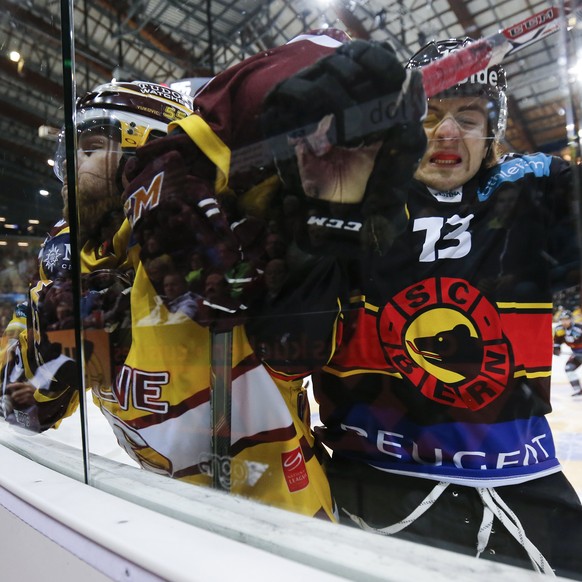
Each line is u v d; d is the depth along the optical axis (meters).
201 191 0.42
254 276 0.43
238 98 0.40
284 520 0.32
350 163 0.35
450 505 0.44
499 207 0.35
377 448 0.50
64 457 0.52
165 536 0.31
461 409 0.43
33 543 0.41
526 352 0.37
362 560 0.25
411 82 0.32
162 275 0.46
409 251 0.40
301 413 0.54
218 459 0.47
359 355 0.48
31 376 0.71
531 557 0.38
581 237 0.29
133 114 0.59
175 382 0.49
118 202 0.57
